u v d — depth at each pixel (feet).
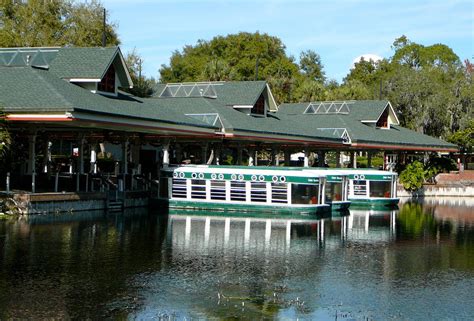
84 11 214.48
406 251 91.50
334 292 65.62
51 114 105.81
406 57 437.58
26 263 74.23
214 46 392.88
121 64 137.90
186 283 67.26
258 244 93.04
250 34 390.42
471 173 243.19
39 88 112.88
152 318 55.62
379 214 147.74
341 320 56.75
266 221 121.08
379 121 232.53
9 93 111.96
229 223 116.26
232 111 175.94
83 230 99.66
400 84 300.40
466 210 165.89
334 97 324.19
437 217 144.36
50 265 73.67
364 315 58.34
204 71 291.58
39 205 114.32
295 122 203.21
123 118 119.03
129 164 157.69
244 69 364.17
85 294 61.98
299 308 59.72
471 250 93.30
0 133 108.68
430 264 81.71
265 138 166.50
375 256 86.48
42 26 208.64
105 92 134.31
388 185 166.71
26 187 127.34
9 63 136.46
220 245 91.15
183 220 118.83
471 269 78.79
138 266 74.59
